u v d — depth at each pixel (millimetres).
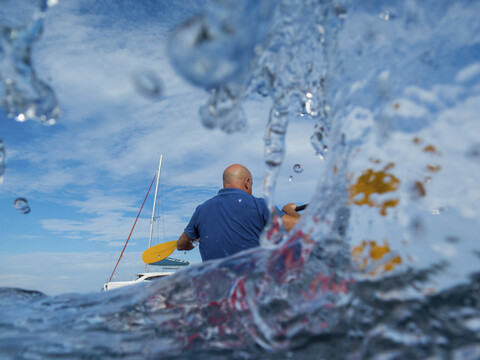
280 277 1021
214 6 603
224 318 951
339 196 1123
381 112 1091
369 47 1174
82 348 832
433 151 968
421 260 847
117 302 1223
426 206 926
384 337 712
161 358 763
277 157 1260
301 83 1248
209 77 633
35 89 946
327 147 1364
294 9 1081
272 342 788
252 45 628
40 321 1059
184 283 1216
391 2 1158
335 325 792
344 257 976
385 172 1032
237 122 1032
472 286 758
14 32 898
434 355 634
